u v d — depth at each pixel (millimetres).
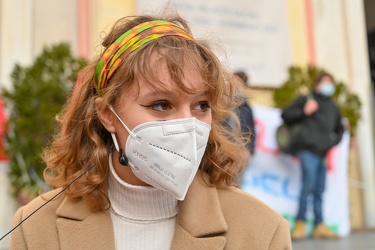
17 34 7156
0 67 7047
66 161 1926
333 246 6195
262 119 6633
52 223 1839
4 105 6145
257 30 8547
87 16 7555
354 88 8914
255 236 1736
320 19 8930
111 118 1798
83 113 1922
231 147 1899
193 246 1734
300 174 6691
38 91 6078
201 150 1704
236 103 1993
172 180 1664
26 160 5996
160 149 1653
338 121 6539
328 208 6863
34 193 5961
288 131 6445
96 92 1891
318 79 6504
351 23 9016
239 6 8469
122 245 1806
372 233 7711
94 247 1773
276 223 1770
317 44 8859
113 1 7711
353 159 8641
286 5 8758
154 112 1686
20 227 1855
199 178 1881
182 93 1650
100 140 1874
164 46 1663
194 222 1760
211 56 1726
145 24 1758
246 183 6457
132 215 1820
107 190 1856
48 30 7355
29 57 7188
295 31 8789
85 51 7492
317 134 6383
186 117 1659
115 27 1863
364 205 8578
